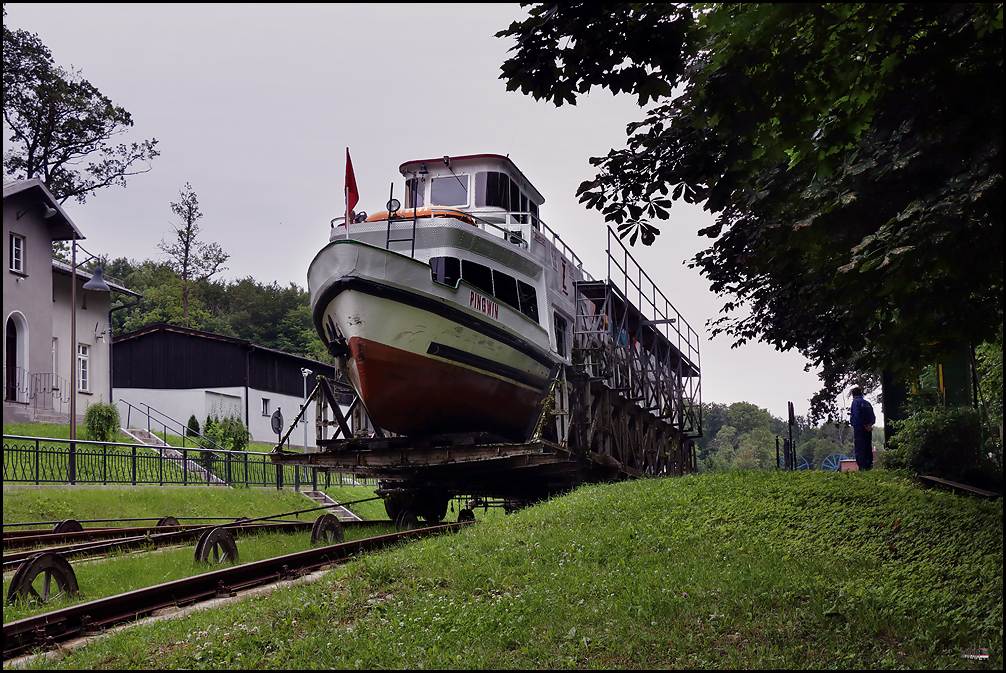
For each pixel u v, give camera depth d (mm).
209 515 20172
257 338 84438
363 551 11195
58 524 12945
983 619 6730
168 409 40906
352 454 16281
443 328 15055
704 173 8195
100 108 48156
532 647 6172
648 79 7285
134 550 12156
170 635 6703
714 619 6613
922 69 7484
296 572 9984
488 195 18328
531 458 15945
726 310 16359
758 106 6926
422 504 18922
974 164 7938
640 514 10625
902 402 16703
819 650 6105
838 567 8164
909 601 7109
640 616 6707
